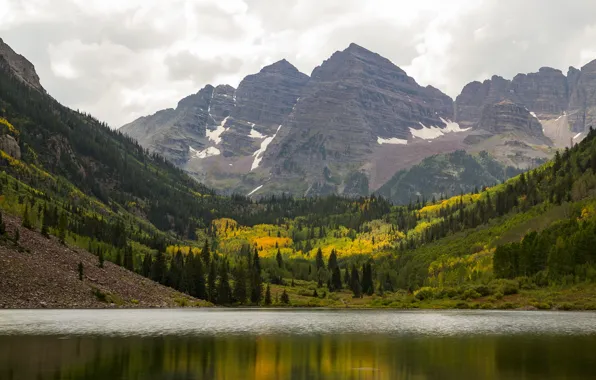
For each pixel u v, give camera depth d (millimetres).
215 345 86688
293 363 70625
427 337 99000
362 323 132500
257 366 68500
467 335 101750
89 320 125625
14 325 111125
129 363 68812
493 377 62094
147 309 178750
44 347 80938
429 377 62250
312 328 117875
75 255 192750
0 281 148250
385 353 79188
